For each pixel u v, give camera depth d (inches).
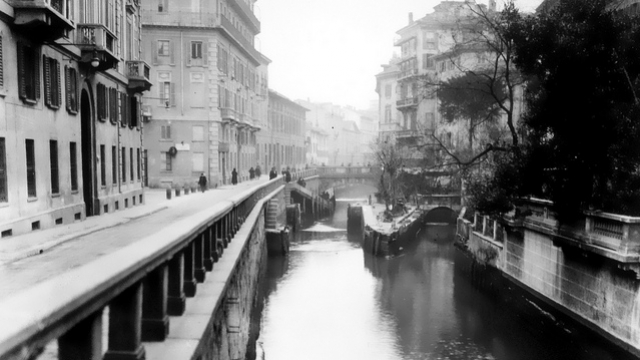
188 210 1015.0
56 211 729.0
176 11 1857.8
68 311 135.0
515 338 814.5
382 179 2177.7
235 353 521.7
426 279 1229.7
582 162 677.9
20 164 631.2
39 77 682.8
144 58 1861.5
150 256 215.9
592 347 661.3
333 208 3058.6
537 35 728.3
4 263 398.3
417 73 2546.8
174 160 1884.8
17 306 124.7
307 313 973.2
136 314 214.4
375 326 887.1
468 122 1819.6
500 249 1039.0
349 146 5452.8
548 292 803.4
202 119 1882.4
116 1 1056.2
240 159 2338.8
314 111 5093.5
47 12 615.8
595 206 666.8
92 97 910.4
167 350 258.4
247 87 2472.9
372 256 1517.0
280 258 1545.3
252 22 2541.8
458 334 838.5
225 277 456.8
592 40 668.1
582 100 677.9
